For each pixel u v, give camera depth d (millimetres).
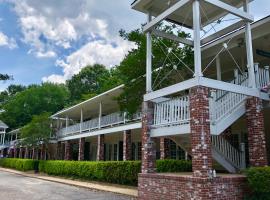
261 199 9180
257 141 10469
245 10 11617
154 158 11539
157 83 14211
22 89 77000
